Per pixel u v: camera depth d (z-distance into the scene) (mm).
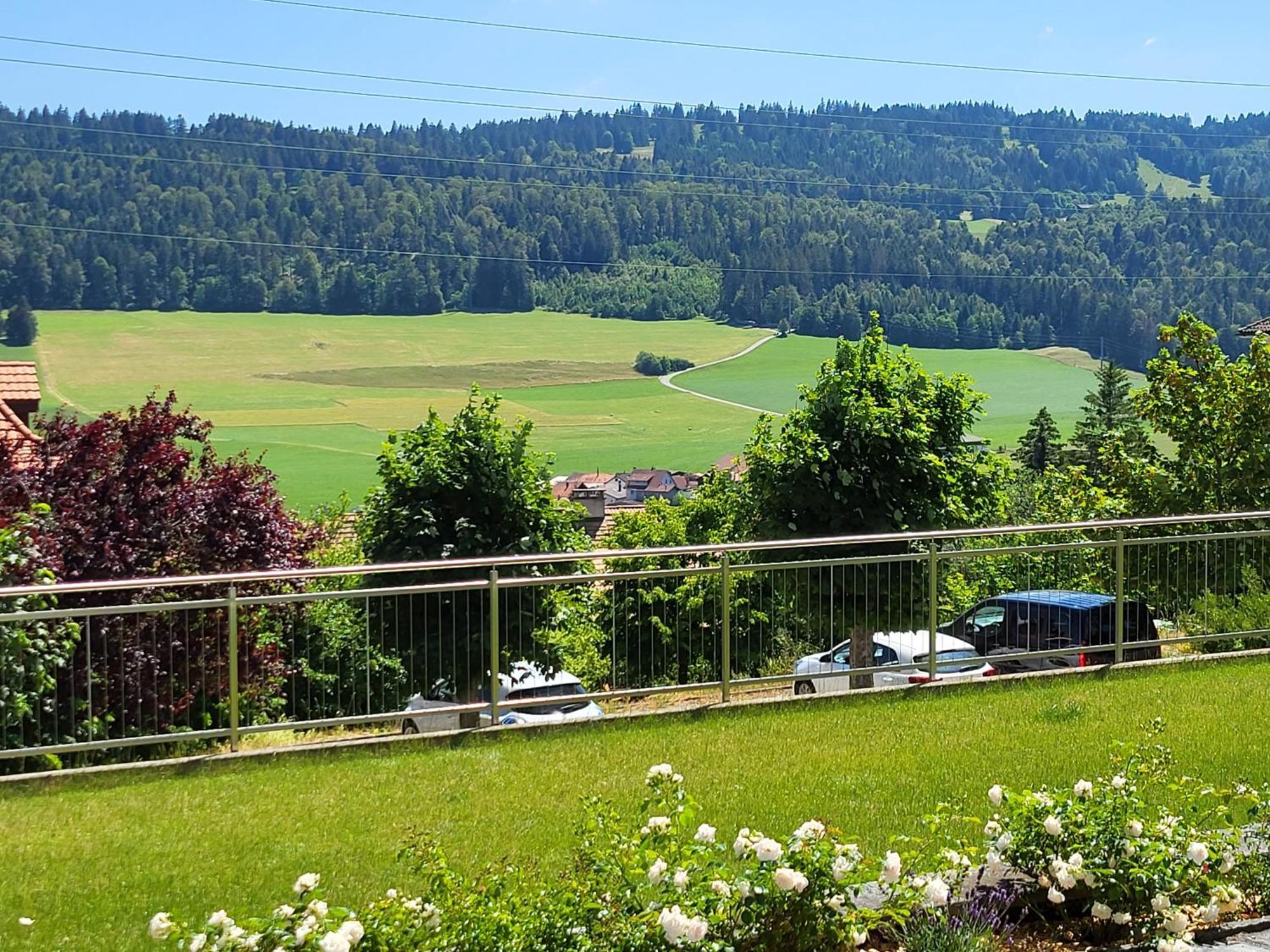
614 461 131000
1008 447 113188
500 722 10070
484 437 15531
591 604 10523
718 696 10805
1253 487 19031
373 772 8508
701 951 4789
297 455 133875
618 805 7598
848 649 11258
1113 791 5852
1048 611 11898
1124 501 20578
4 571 9719
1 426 21406
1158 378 20391
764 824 7207
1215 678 11320
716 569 10680
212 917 4621
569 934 4816
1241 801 7406
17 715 8617
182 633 9141
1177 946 5242
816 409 17469
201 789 8156
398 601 9922
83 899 6176
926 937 5148
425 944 4660
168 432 16094
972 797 7742
